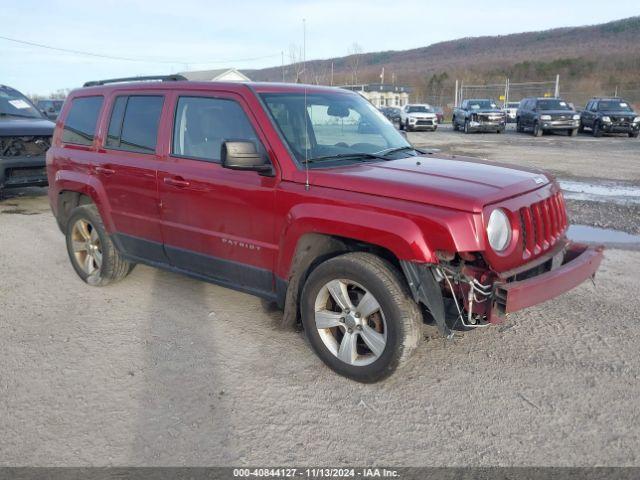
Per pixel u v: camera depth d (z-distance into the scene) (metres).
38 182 9.85
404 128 32.75
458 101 54.88
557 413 3.33
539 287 3.38
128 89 5.04
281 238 3.87
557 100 27.42
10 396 3.55
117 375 3.81
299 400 3.50
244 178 4.05
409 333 3.43
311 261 3.93
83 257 5.68
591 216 8.66
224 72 46.59
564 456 2.94
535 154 17.36
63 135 5.72
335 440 3.10
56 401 3.49
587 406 3.39
